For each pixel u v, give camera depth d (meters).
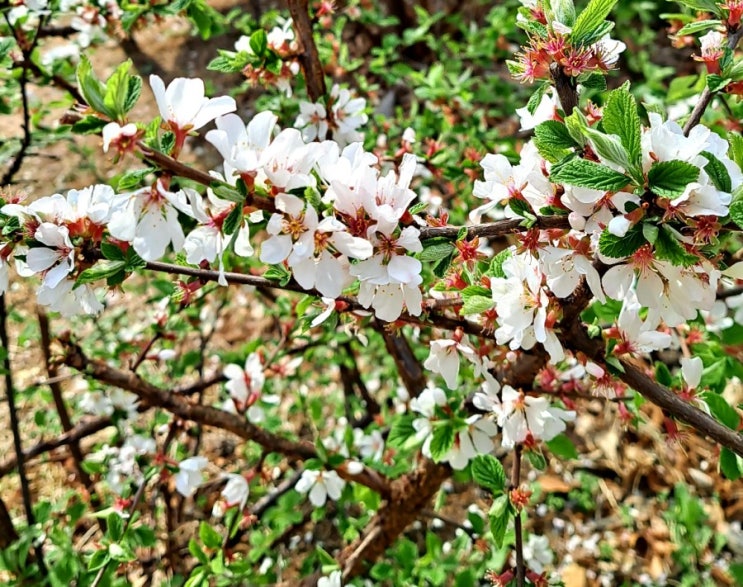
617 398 0.30
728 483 0.55
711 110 0.39
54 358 0.31
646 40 0.88
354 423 0.54
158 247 0.17
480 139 0.49
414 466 0.39
